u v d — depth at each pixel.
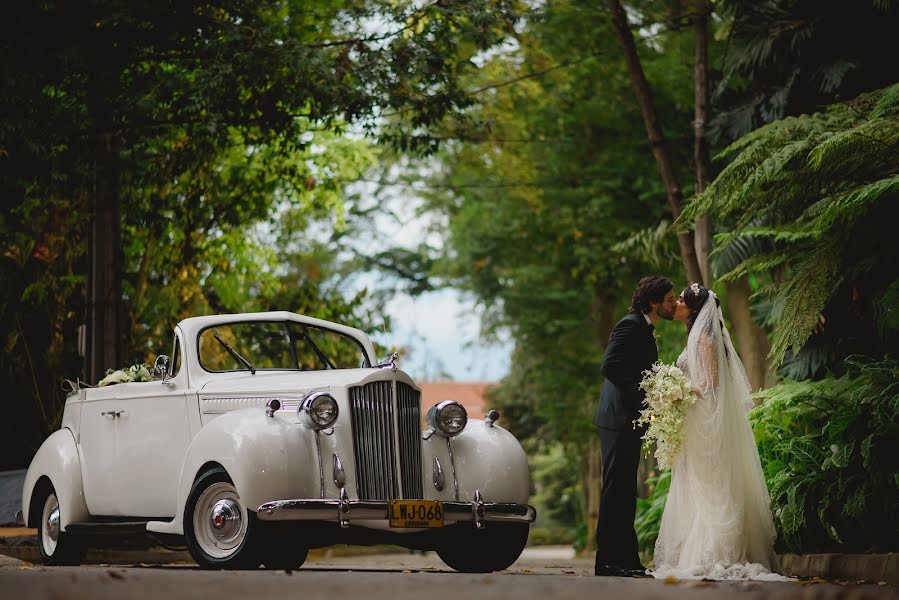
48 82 18.94
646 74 28.83
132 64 20.09
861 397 12.63
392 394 11.62
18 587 7.15
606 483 11.54
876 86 17.14
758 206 14.35
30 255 20.69
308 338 13.56
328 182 27.61
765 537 11.84
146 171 21.67
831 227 13.64
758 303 18.34
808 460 12.87
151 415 12.75
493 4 20.30
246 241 27.33
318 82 20.05
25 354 20.50
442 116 21.12
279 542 11.07
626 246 22.30
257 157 26.05
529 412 55.97
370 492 11.34
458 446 12.22
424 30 21.00
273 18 22.02
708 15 19.95
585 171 30.97
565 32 28.86
